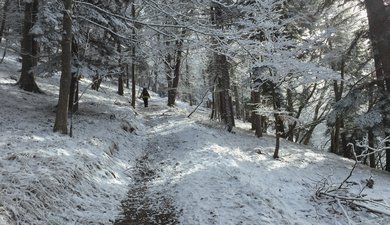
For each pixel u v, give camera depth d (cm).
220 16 1759
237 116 4488
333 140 2955
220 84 2608
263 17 981
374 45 1641
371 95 1598
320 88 3055
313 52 2061
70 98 1786
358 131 2188
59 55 1716
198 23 1028
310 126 3228
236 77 2886
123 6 1559
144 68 1831
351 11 2106
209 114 4209
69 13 1223
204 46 1019
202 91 4044
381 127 1521
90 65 1622
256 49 983
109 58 1712
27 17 1956
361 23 1933
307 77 1087
